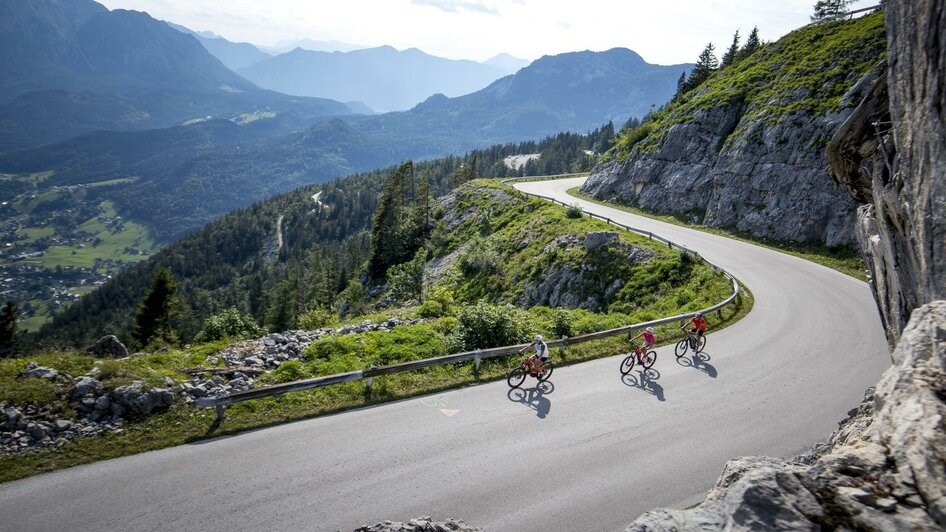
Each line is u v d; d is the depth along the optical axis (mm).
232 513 11172
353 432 14820
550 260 44250
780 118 50344
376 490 12117
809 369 19906
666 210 59094
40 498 11398
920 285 10109
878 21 54469
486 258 50812
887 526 5254
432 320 28328
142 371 16703
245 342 22828
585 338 22484
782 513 5742
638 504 11766
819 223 42906
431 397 17406
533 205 61969
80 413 14531
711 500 7051
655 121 78375
